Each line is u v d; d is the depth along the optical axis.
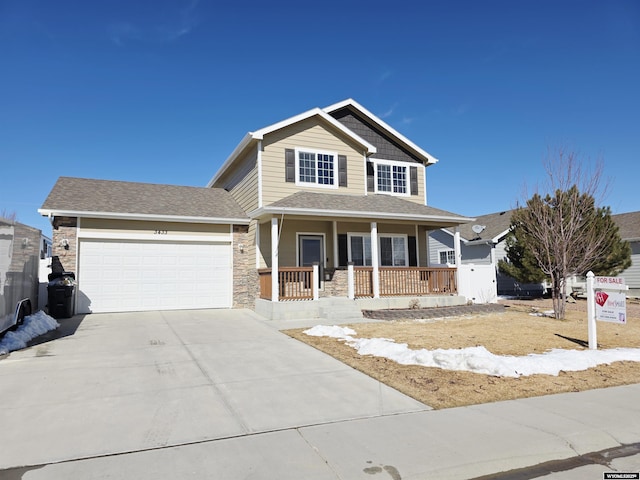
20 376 6.21
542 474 3.63
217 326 10.98
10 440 4.03
